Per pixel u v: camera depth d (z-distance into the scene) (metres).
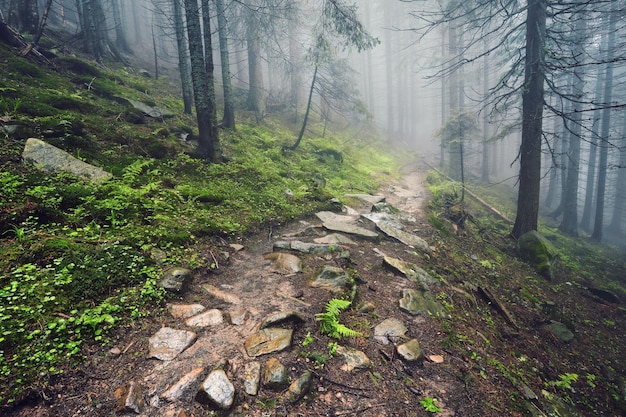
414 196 14.72
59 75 10.13
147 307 3.76
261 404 2.76
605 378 5.58
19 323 2.94
